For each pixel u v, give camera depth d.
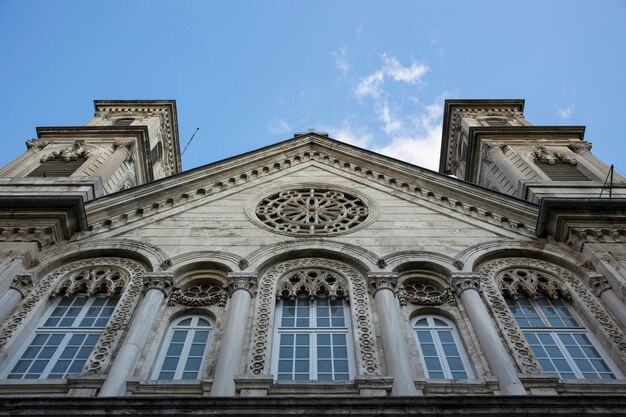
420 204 20.23
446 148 35.22
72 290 16.22
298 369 13.52
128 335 13.88
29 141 27.41
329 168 23.05
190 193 20.55
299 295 16.25
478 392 12.61
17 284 15.56
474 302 15.21
